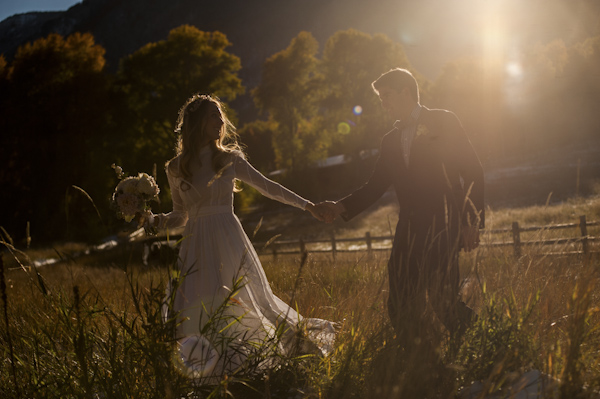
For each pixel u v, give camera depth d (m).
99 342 2.72
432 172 3.17
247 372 2.62
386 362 2.45
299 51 57.62
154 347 2.40
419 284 2.81
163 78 46.19
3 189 39.44
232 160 3.33
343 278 4.64
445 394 2.28
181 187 3.27
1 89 39.03
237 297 3.06
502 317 2.78
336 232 30.12
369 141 55.69
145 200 3.26
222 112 3.42
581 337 2.36
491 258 3.83
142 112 46.69
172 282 2.68
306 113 59.28
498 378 2.36
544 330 2.76
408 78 3.36
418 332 2.52
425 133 3.21
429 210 3.12
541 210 22.31
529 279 3.28
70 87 40.44
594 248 3.63
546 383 2.27
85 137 41.31
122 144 46.72
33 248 28.11
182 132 3.36
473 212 3.09
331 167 60.53
